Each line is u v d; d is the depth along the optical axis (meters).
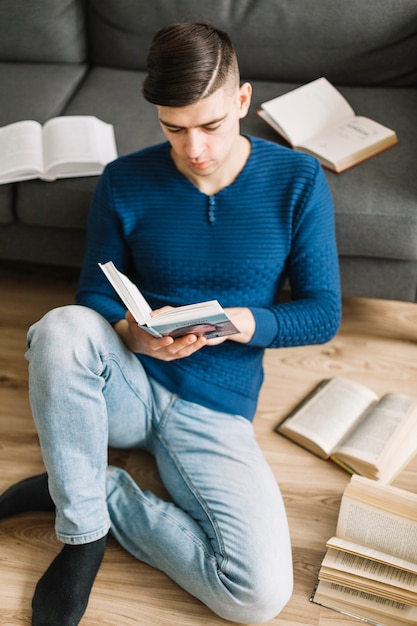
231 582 1.40
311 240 1.55
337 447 1.76
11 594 1.52
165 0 2.24
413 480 1.73
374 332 2.11
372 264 1.96
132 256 1.64
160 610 1.50
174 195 1.53
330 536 1.63
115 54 2.39
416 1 2.12
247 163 1.52
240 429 1.60
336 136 1.99
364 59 2.22
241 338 1.50
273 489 1.54
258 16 2.20
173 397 1.61
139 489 1.58
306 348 2.07
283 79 2.30
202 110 1.31
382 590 1.45
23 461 1.79
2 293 2.26
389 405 1.82
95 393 1.40
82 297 1.60
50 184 1.96
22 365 2.03
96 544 1.46
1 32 2.40
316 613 1.48
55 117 2.18
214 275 1.55
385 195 1.86
